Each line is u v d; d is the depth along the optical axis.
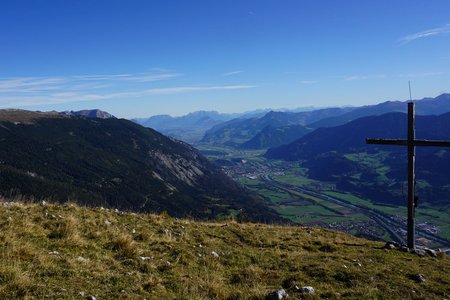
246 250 13.91
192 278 10.19
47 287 8.02
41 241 10.70
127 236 12.01
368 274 11.70
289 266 12.31
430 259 15.32
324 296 9.81
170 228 15.23
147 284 9.20
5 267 8.26
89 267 9.50
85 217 13.97
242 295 9.48
